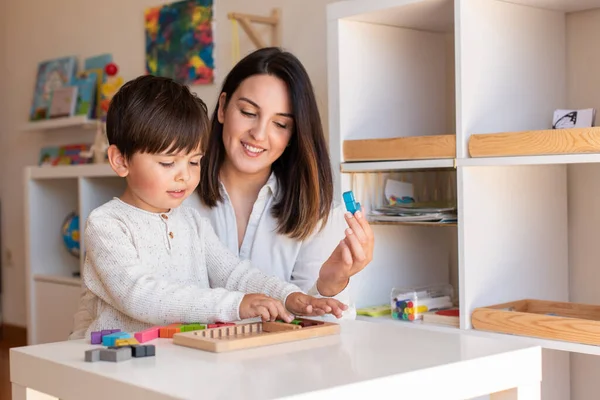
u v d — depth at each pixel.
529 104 1.74
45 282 2.97
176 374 0.79
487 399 1.64
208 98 2.73
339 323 1.12
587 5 1.75
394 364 0.83
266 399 0.68
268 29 2.47
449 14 1.76
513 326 1.52
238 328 1.03
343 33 1.81
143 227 1.24
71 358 0.88
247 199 1.57
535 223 1.75
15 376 0.93
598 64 1.79
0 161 3.97
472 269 1.60
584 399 1.83
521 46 1.72
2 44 3.92
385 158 1.71
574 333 1.43
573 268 1.85
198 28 2.75
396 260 1.93
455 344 0.95
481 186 1.62
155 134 1.19
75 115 3.33
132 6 3.09
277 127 1.48
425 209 1.74
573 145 1.41
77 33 3.43
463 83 1.58
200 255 1.33
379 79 1.88
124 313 1.19
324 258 1.54
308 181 1.49
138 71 3.07
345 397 0.74
